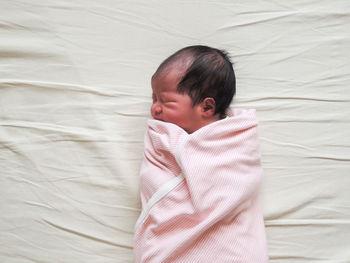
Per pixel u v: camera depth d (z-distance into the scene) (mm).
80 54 865
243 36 879
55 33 867
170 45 875
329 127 856
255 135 736
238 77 870
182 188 670
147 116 852
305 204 831
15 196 832
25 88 856
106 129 844
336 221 824
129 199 823
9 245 818
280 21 882
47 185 833
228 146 695
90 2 876
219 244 659
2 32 866
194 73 707
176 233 672
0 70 857
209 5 883
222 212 646
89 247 814
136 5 879
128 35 874
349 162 847
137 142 842
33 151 841
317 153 847
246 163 704
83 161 835
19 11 868
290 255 811
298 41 878
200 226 645
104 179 829
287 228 820
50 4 870
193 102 717
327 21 881
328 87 867
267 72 871
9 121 851
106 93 857
